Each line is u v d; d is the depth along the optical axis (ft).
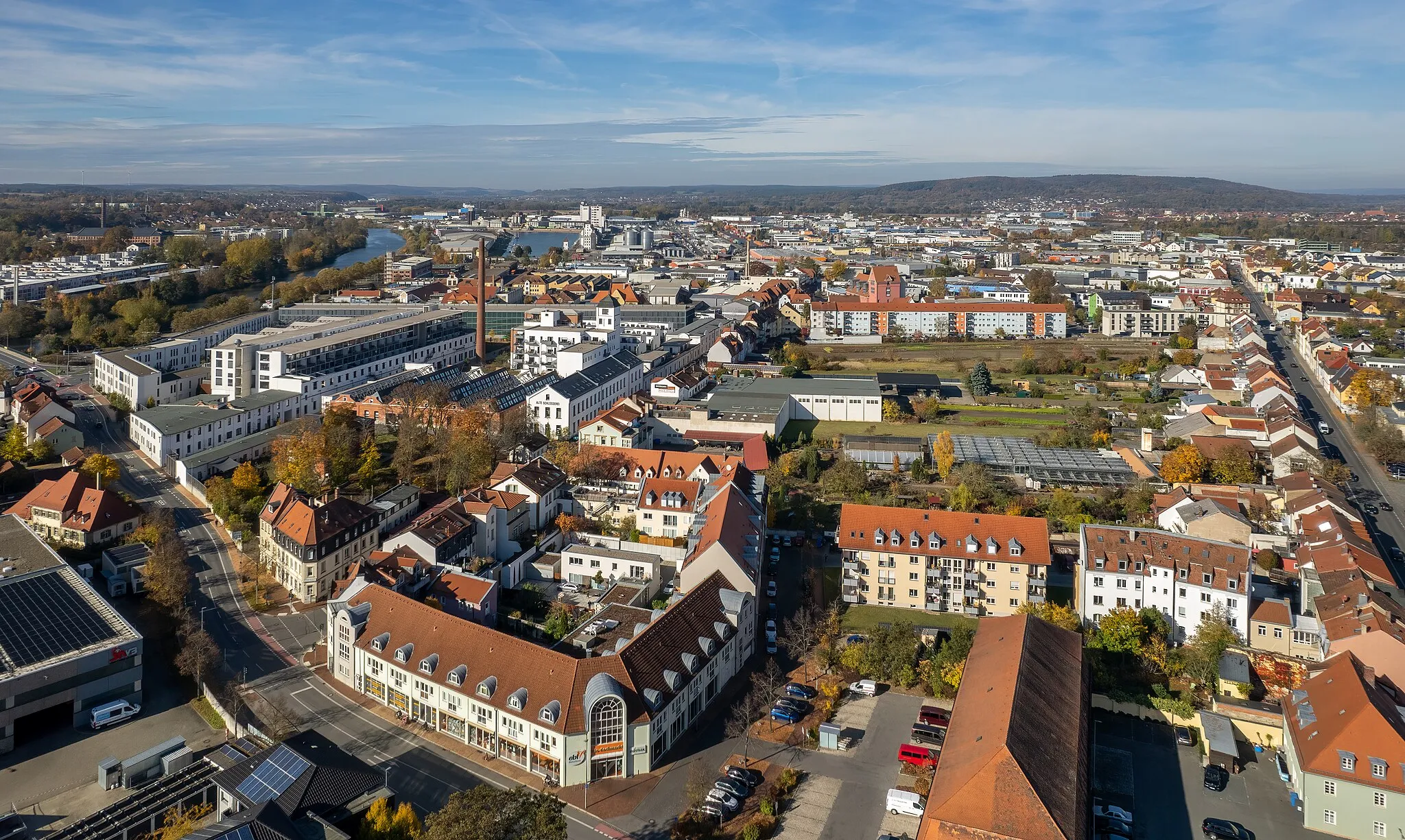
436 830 322.75
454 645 456.45
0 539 592.19
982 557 571.28
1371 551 601.21
